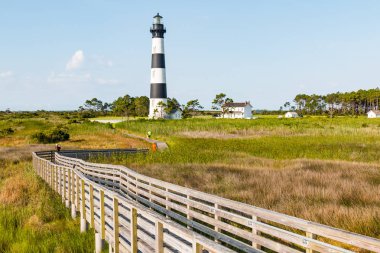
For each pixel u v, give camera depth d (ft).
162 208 38.29
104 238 35.47
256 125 248.93
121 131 238.07
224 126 241.35
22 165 105.60
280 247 23.61
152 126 244.83
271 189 53.83
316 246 20.83
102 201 35.27
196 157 102.06
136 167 84.48
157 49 333.83
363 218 36.83
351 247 30.89
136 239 27.25
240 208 27.20
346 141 143.13
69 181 53.42
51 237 41.68
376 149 114.52
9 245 40.65
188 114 497.87
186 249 20.42
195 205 32.81
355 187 53.16
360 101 614.75
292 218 22.67
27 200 60.90
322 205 43.21
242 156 104.88
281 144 135.64
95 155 117.19
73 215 50.24
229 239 27.78
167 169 79.05
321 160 90.99
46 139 178.60
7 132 229.45
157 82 337.93
